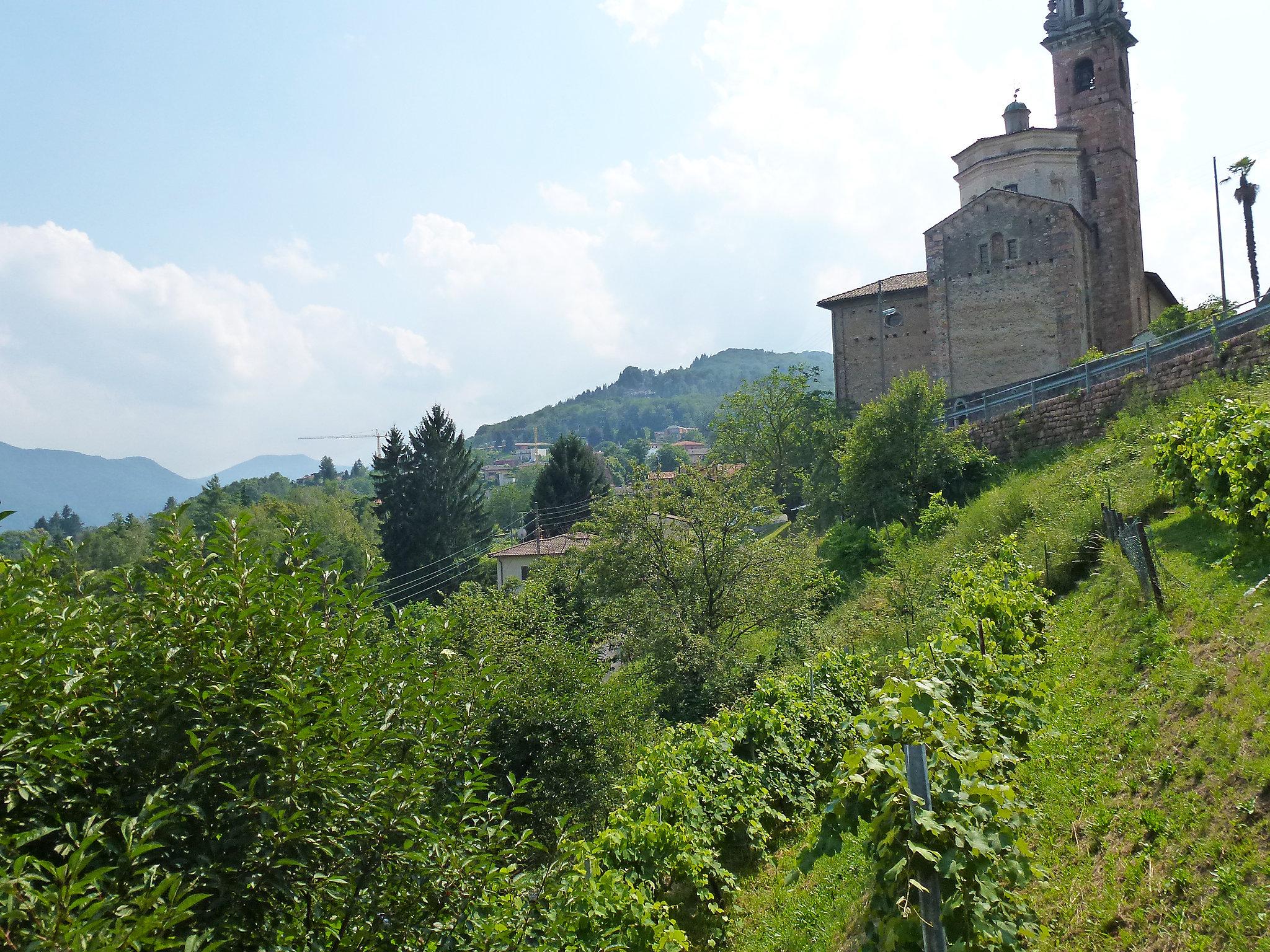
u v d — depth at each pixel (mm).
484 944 5203
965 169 45344
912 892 5082
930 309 42375
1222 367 20812
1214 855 5859
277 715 4742
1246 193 42281
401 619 6895
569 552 24406
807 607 22094
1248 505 10258
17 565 5059
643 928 7656
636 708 17203
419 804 5242
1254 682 7273
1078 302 39594
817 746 12711
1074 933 5984
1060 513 17891
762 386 55094
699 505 22766
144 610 5207
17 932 3432
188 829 4574
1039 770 8227
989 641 11547
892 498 26891
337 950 4914
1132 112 45094
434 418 55625
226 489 112500
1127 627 10273
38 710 4297
